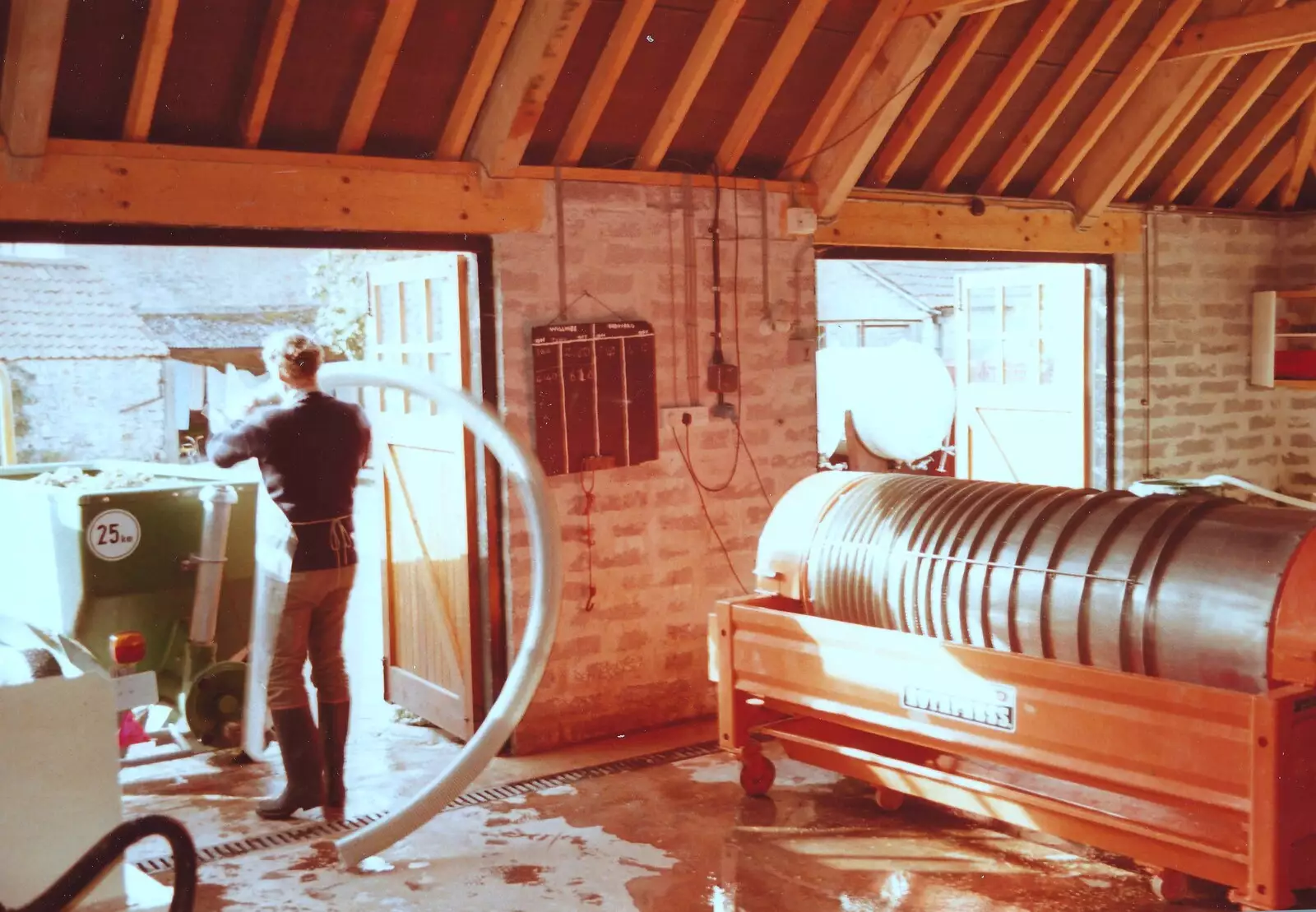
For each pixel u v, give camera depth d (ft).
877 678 12.73
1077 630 11.16
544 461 16.19
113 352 47.96
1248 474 25.80
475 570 16.48
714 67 16.88
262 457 13.70
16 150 12.46
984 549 12.16
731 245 17.92
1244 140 23.90
